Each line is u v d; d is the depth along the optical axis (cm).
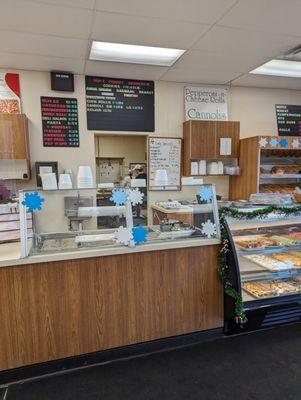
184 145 434
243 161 429
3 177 363
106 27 264
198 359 214
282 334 246
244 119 464
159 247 217
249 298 247
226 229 230
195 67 370
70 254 197
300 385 187
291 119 487
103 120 403
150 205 276
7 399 179
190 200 258
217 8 237
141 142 788
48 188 218
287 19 255
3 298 188
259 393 181
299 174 423
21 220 190
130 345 219
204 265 233
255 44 305
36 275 193
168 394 181
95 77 396
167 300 225
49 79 380
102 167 777
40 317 196
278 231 283
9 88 367
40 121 382
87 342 208
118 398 178
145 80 416
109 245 213
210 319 239
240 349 225
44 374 200
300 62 360
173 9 237
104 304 209
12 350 192
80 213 218
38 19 248
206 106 443
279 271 255
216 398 177
